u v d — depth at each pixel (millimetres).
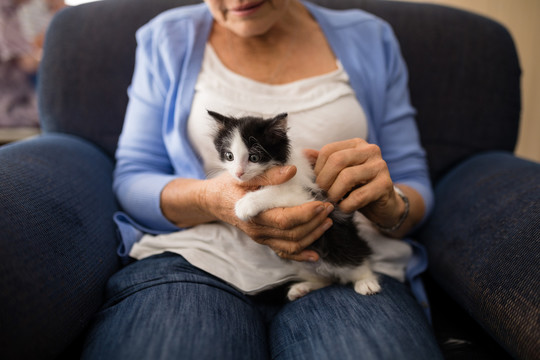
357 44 1535
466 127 1784
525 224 1121
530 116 2889
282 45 1479
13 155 1228
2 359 799
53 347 920
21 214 988
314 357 899
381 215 1234
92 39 1744
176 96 1420
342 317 1016
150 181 1380
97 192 1397
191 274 1159
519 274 1031
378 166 1101
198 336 916
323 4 1865
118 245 1343
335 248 1207
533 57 2758
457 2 2707
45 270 955
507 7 2672
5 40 2348
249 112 1343
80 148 1579
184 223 1354
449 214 1454
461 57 1779
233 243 1245
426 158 1802
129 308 1014
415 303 1187
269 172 1118
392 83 1562
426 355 901
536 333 918
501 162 1543
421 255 1430
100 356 875
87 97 1735
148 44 1493
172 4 1803
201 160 1423
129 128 1538
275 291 1233
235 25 1351
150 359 839
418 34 1794
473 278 1168
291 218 1016
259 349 990
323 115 1339
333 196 1117
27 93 2467
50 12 2438
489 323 1083
